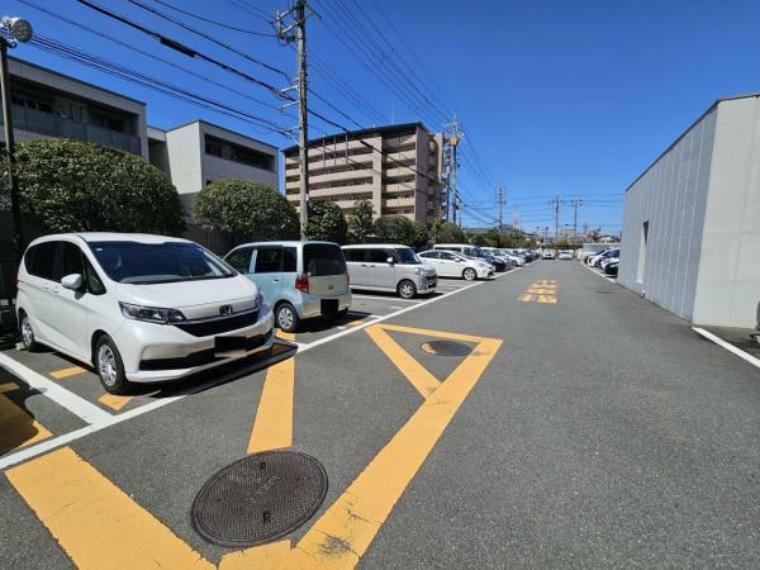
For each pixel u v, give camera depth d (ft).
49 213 28.58
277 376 14.84
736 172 24.09
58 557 6.29
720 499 7.72
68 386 13.58
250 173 93.97
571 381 14.48
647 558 6.26
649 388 13.80
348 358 17.25
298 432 10.47
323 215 58.49
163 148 87.81
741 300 24.64
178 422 11.00
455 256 62.95
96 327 13.11
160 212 35.45
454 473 8.59
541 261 163.73
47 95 63.98
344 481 8.31
